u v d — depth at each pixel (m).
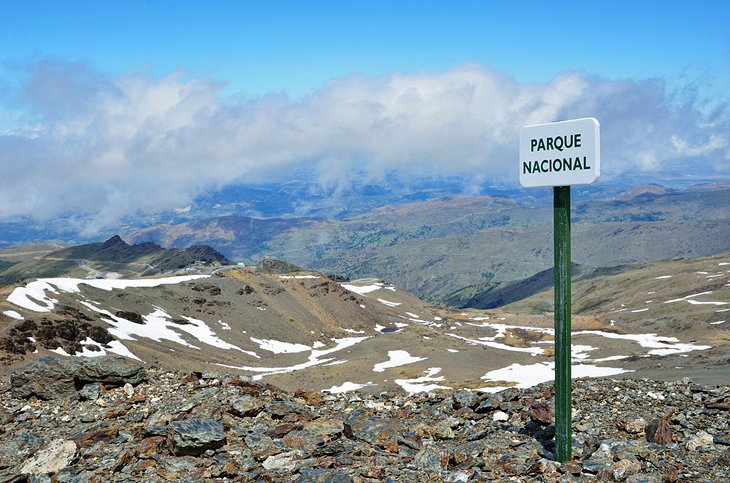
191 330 192.88
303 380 124.62
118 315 174.50
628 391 18.83
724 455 12.56
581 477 11.91
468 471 12.42
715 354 111.56
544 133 12.56
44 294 159.25
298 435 14.45
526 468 12.41
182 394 18.48
